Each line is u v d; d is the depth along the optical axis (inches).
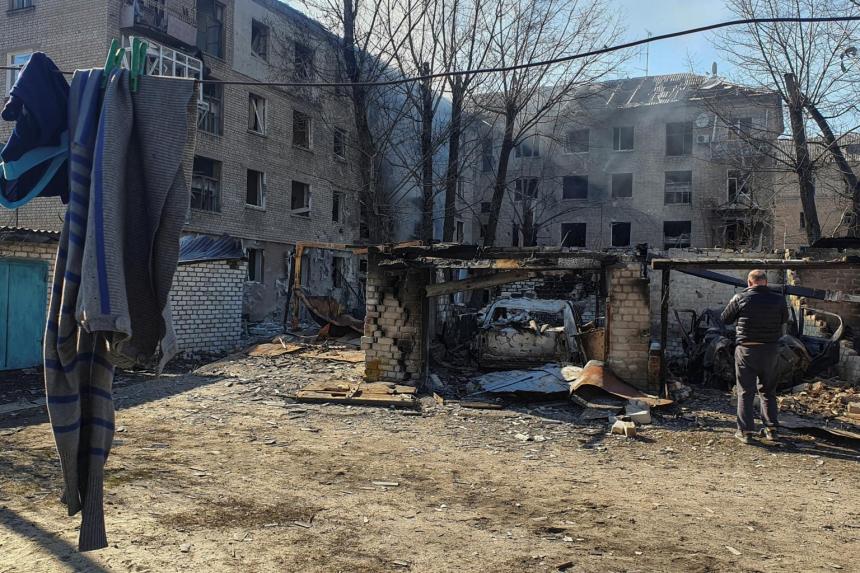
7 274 422.0
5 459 216.4
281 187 949.2
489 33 760.3
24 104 88.3
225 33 843.4
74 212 86.5
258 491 188.4
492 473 216.5
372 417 305.0
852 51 647.8
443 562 139.4
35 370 430.3
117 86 90.6
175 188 90.7
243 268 602.5
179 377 412.8
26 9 740.7
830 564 143.6
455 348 506.9
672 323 734.5
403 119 855.7
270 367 447.8
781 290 366.3
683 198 1435.8
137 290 89.3
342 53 753.0
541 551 147.0
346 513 171.0
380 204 797.2
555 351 417.7
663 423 297.9
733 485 207.3
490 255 415.5
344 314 652.7
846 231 815.7
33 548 139.9
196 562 135.3
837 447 258.4
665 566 140.3
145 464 213.3
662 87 1524.4
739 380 267.0
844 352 396.2
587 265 354.9
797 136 721.0
